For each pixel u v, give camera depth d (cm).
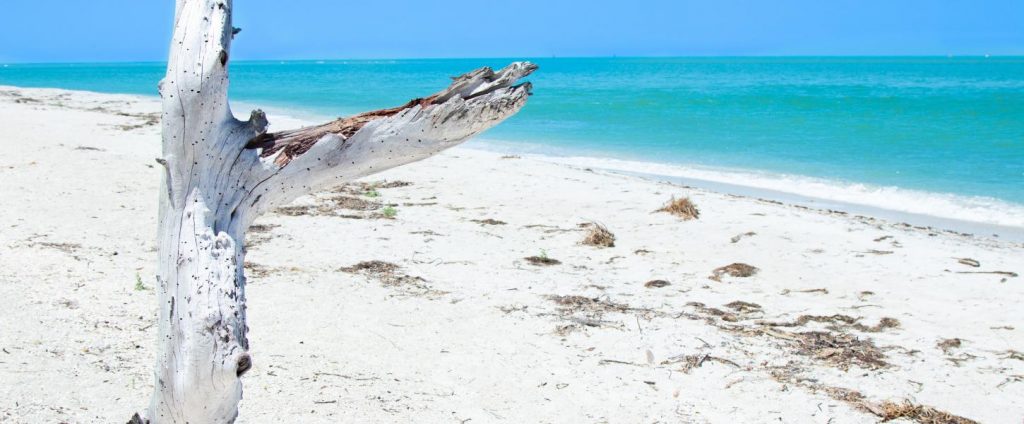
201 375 256
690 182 1739
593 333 700
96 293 709
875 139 2506
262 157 291
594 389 589
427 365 612
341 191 1299
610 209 1257
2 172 1236
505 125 2952
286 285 781
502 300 779
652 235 1097
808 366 650
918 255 1030
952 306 824
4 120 2036
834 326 753
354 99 4681
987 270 966
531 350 655
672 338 696
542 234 1077
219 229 283
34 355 563
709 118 3238
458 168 1616
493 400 560
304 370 581
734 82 6844
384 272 852
